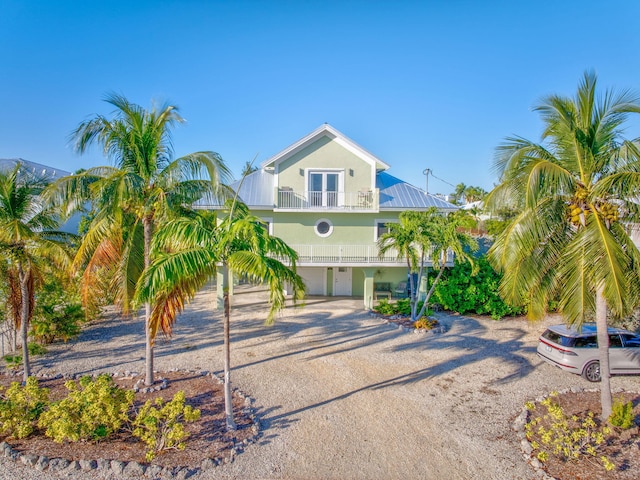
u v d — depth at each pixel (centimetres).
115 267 1140
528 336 1697
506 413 1011
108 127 1091
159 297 900
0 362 1345
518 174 919
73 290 1528
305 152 2250
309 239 2284
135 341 1576
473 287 1991
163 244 930
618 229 912
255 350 1480
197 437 873
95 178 1100
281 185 2248
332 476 755
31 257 1139
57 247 1130
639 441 870
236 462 789
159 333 1661
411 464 794
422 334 1688
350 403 1058
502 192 952
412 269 1839
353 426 939
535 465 785
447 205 2284
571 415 991
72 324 1532
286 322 1875
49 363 1329
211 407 1019
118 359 1373
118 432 884
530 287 970
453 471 774
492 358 1415
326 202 2244
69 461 768
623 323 1545
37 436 859
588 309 991
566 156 945
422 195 2383
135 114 1107
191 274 848
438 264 1805
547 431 870
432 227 1706
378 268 2416
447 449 848
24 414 859
